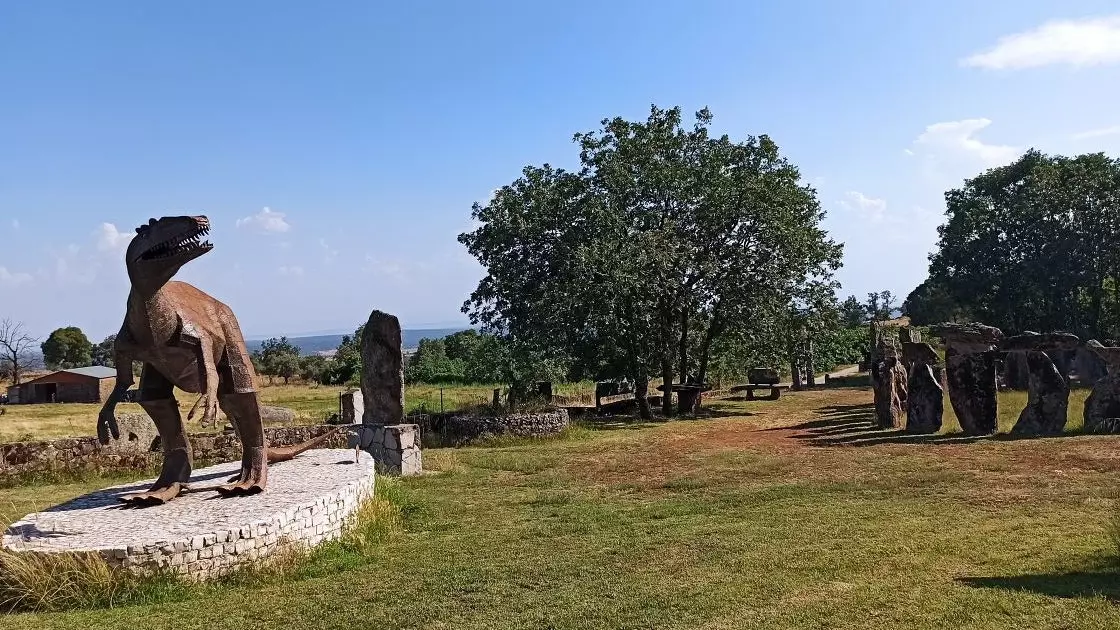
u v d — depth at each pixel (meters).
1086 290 40.19
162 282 8.39
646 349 24.67
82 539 7.38
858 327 58.16
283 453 11.16
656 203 25.66
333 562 7.99
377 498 10.45
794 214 25.83
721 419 23.55
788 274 24.97
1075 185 37.44
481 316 26.72
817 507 10.19
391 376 15.56
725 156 26.14
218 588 7.16
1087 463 12.30
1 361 66.06
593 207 24.20
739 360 29.30
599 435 20.09
